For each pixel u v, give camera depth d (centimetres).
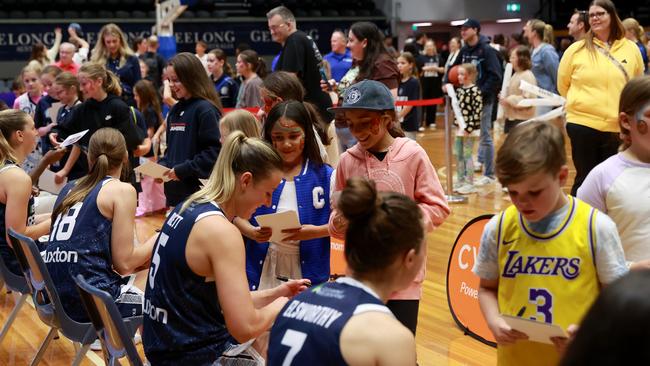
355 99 306
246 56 845
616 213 272
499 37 1542
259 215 340
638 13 2023
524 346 242
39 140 756
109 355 300
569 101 586
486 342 441
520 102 732
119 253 376
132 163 634
